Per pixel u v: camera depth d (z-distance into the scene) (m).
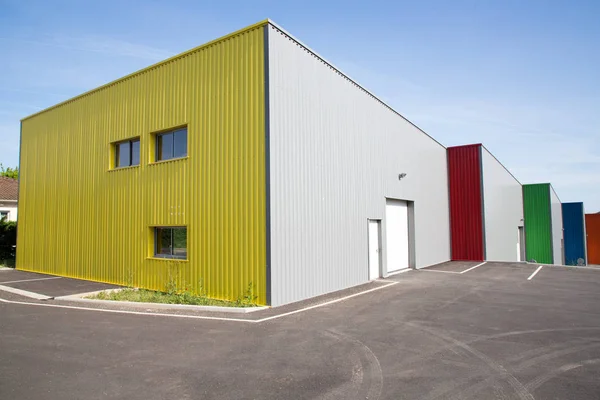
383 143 17.45
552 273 18.45
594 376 5.68
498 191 28.56
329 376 5.68
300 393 5.11
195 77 12.60
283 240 11.00
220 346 7.04
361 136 15.62
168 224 12.98
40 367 6.00
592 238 39.25
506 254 29.52
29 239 19.02
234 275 11.16
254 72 11.13
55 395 5.01
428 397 5.01
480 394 5.10
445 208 25.09
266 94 10.83
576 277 16.95
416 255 20.25
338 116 14.08
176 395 5.04
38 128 19.02
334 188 13.60
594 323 8.74
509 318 9.20
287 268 11.09
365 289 13.60
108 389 5.21
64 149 17.38
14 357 6.44
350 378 5.61
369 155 16.16
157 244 13.70
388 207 18.30
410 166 20.30
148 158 13.81
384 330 8.12
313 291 12.12
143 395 5.04
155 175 13.53
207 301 11.09
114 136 15.10
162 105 13.49
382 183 17.16
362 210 15.35
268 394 5.08
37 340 7.38
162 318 9.18
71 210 16.73
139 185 14.04
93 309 10.27
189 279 12.27
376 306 10.61
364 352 6.73
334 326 8.45
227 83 11.73
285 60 11.50
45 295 12.44
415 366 6.07
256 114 11.01
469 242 24.98
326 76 13.48
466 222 25.14
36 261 18.42
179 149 13.16
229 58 11.74
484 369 5.95
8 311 10.00
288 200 11.29
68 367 6.00
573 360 6.34
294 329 8.20
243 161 11.20
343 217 14.04
